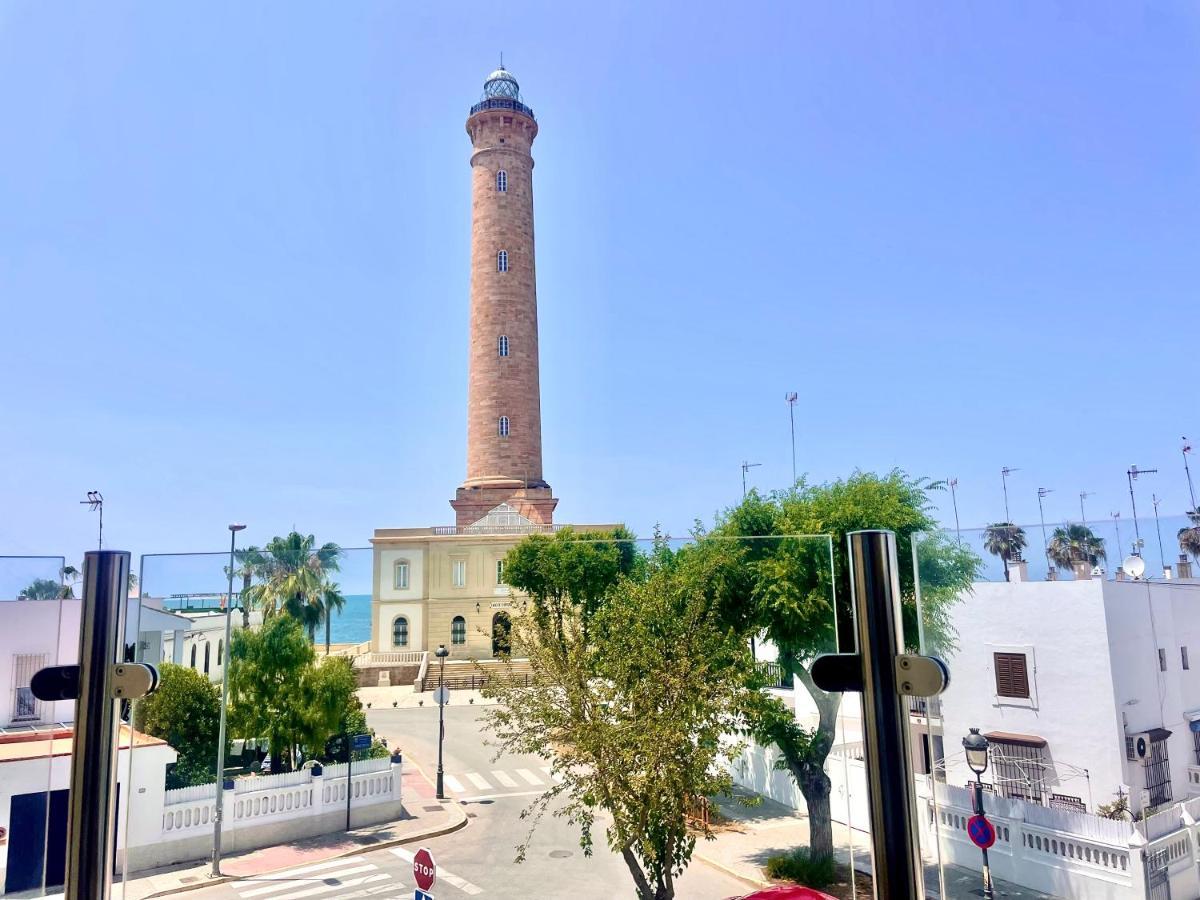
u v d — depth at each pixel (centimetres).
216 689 1309
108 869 598
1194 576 1145
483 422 5612
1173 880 1143
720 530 1487
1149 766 1170
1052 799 1198
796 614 1217
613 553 1241
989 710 1249
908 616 971
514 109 5866
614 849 1094
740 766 1702
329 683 1502
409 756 2092
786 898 1006
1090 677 1184
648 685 1106
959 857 1230
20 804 884
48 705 890
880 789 521
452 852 1597
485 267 5750
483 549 4134
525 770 2095
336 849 1623
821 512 1672
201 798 1470
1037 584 1209
